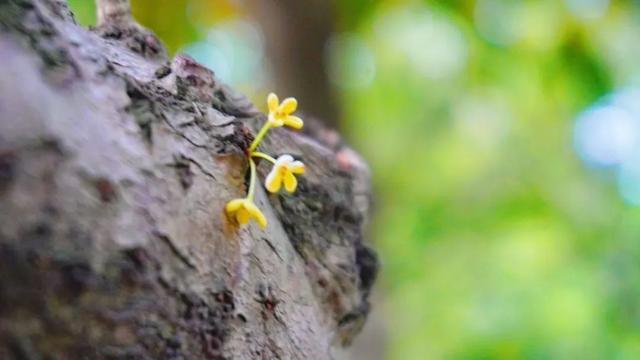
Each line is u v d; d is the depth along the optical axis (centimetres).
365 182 51
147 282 38
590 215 167
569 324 163
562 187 168
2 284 36
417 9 120
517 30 126
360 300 48
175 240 39
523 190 167
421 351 171
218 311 40
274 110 42
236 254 41
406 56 160
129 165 39
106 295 38
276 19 101
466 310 171
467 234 170
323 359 44
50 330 37
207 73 42
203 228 40
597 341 159
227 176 41
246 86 124
